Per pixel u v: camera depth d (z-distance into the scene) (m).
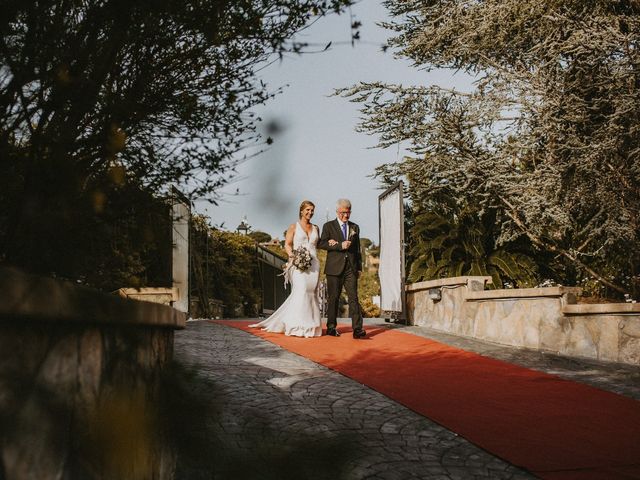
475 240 11.95
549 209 8.99
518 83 9.23
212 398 1.73
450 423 4.25
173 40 2.06
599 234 9.11
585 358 7.08
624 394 5.25
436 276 12.12
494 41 10.26
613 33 7.92
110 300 1.63
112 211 1.85
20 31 1.54
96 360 1.64
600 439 3.94
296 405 4.54
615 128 7.86
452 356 7.02
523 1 9.22
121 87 2.11
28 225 1.58
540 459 3.54
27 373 1.21
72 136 1.75
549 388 5.43
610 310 6.80
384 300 12.09
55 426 1.34
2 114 1.58
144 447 1.55
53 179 1.59
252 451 1.41
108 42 1.74
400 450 3.67
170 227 2.16
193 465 1.59
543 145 9.64
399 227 10.89
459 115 10.39
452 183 11.14
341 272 8.41
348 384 5.39
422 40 11.08
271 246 26.98
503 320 8.38
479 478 3.26
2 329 1.11
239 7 2.05
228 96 2.23
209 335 8.19
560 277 11.85
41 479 1.26
